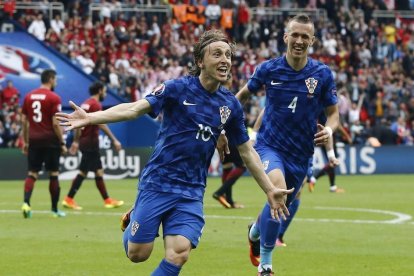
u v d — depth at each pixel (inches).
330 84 868.0
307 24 847.7
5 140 2471.7
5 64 2573.8
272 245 821.2
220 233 1161.4
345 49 3304.6
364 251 997.2
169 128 641.6
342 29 3346.5
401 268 879.7
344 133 2066.9
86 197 1797.5
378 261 925.2
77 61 2780.5
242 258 944.3
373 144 2615.7
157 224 636.7
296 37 847.7
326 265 898.1
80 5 2965.1
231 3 3253.0
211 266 890.7
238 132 663.1
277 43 3225.9
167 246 626.2
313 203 1662.2
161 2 3203.7
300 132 861.8
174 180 639.1
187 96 637.9
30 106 1338.6
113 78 2778.1
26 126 1350.9
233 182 1524.4
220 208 1541.6
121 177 2480.3
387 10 3563.0
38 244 1049.5
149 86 2819.9
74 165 2420.0
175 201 636.7
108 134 1530.5
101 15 2972.4
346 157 2741.1
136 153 2501.2
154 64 2933.1
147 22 3078.2
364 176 2662.4
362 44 3339.1
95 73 2778.1
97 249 1008.2
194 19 3164.4
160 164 641.6
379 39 3400.6
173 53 3004.4
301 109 859.4
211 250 1001.5
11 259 934.4
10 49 2600.9
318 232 1176.8
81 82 2596.0
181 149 638.5
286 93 860.0
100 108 1491.1
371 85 3137.3
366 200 1738.4
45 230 1189.1
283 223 1018.1
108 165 2465.6
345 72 3196.4
